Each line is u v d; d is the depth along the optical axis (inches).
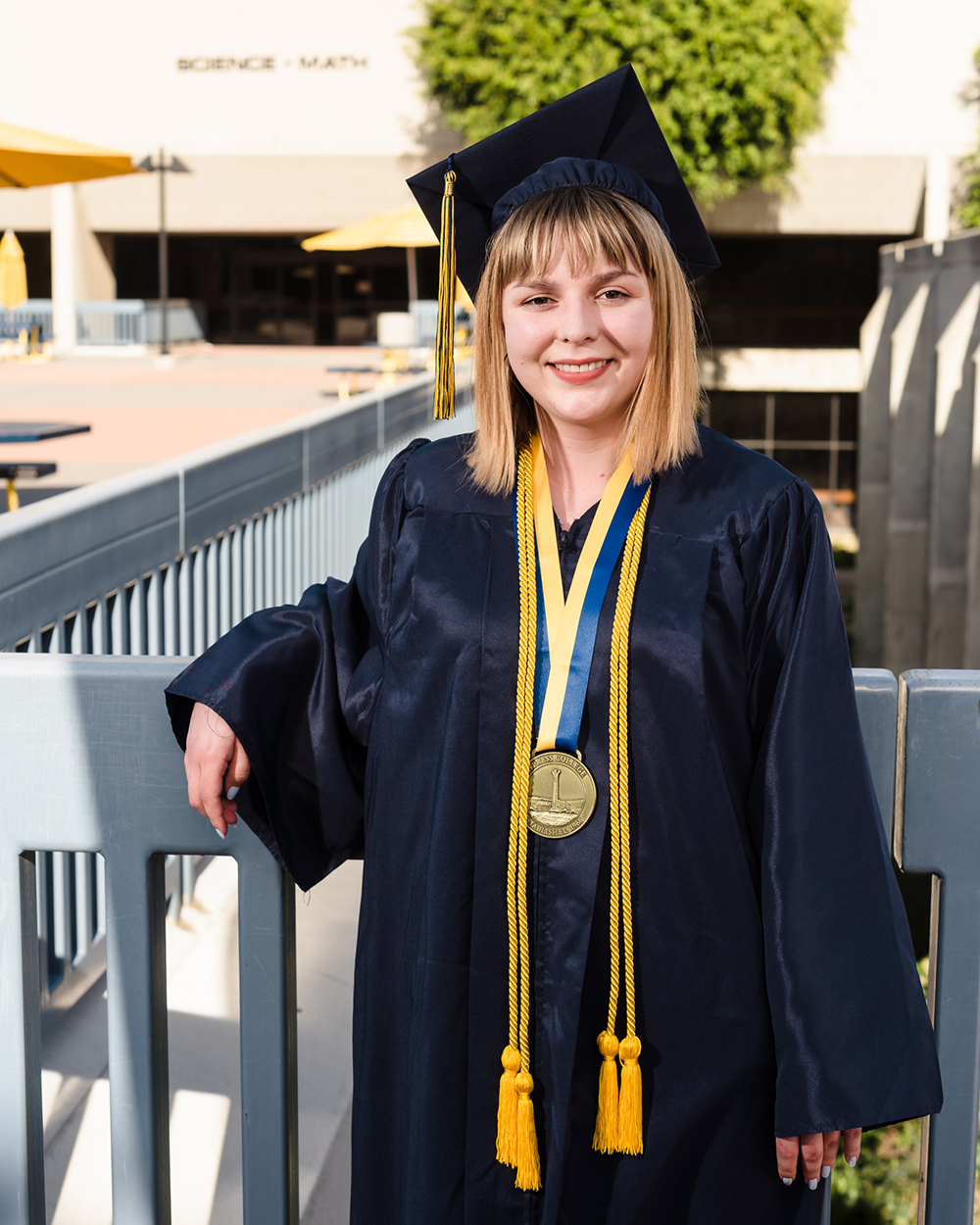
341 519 250.5
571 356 62.8
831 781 59.6
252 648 67.4
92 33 1263.5
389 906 65.9
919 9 1137.4
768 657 62.5
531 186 67.8
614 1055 61.8
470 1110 63.6
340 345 1466.5
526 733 61.9
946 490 708.0
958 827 64.4
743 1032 61.7
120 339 1258.0
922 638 834.2
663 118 1048.2
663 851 61.2
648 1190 62.7
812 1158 60.9
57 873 120.0
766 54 1035.9
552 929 62.2
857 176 1171.9
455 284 74.3
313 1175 106.0
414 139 1251.2
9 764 70.0
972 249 721.0
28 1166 73.5
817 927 58.4
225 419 596.7
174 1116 112.8
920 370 823.7
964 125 1155.3
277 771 67.9
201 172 1283.2
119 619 131.2
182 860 147.3
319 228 1301.7
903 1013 58.6
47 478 382.6
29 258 1460.4
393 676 65.6
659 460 64.4
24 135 440.1
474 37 1074.7
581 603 63.2
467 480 67.6
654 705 61.0
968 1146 66.1
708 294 1309.1
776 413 1279.5
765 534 63.0
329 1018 127.1
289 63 1250.0
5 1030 72.1
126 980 70.8
